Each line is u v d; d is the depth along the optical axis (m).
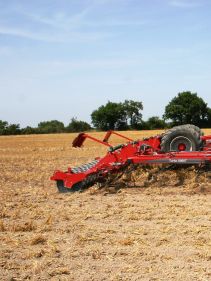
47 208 10.11
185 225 8.12
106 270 6.14
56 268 6.23
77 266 6.32
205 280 5.69
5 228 8.39
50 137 56.75
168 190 11.51
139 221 8.64
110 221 8.73
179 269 6.06
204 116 80.38
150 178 12.59
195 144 12.21
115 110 91.88
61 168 18.50
